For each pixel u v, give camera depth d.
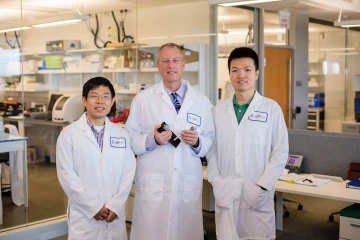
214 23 6.04
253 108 2.67
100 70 6.46
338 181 3.71
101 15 6.34
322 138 3.96
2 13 4.87
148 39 6.36
